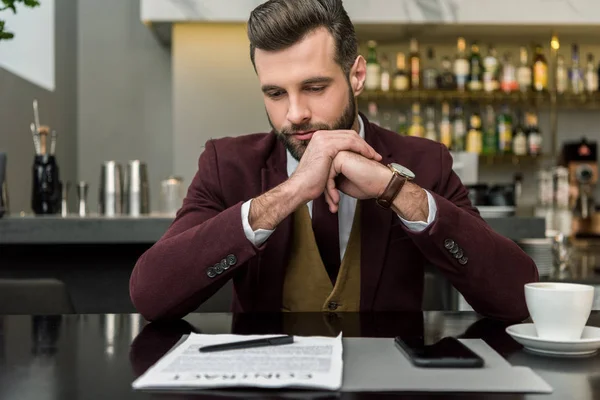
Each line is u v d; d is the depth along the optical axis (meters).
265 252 1.19
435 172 1.24
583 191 3.80
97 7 4.19
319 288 1.19
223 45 3.77
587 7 3.57
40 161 2.36
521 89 3.87
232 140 1.29
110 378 0.66
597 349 0.77
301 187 1.02
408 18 3.54
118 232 2.01
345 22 1.09
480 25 3.61
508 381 0.62
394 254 1.21
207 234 1.00
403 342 0.75
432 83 3.88
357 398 0.58
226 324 0.97
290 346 0.75
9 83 3.11
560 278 1.88
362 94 3.80
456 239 1.02
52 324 0.97
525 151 3.91
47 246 2.13
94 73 4.19
